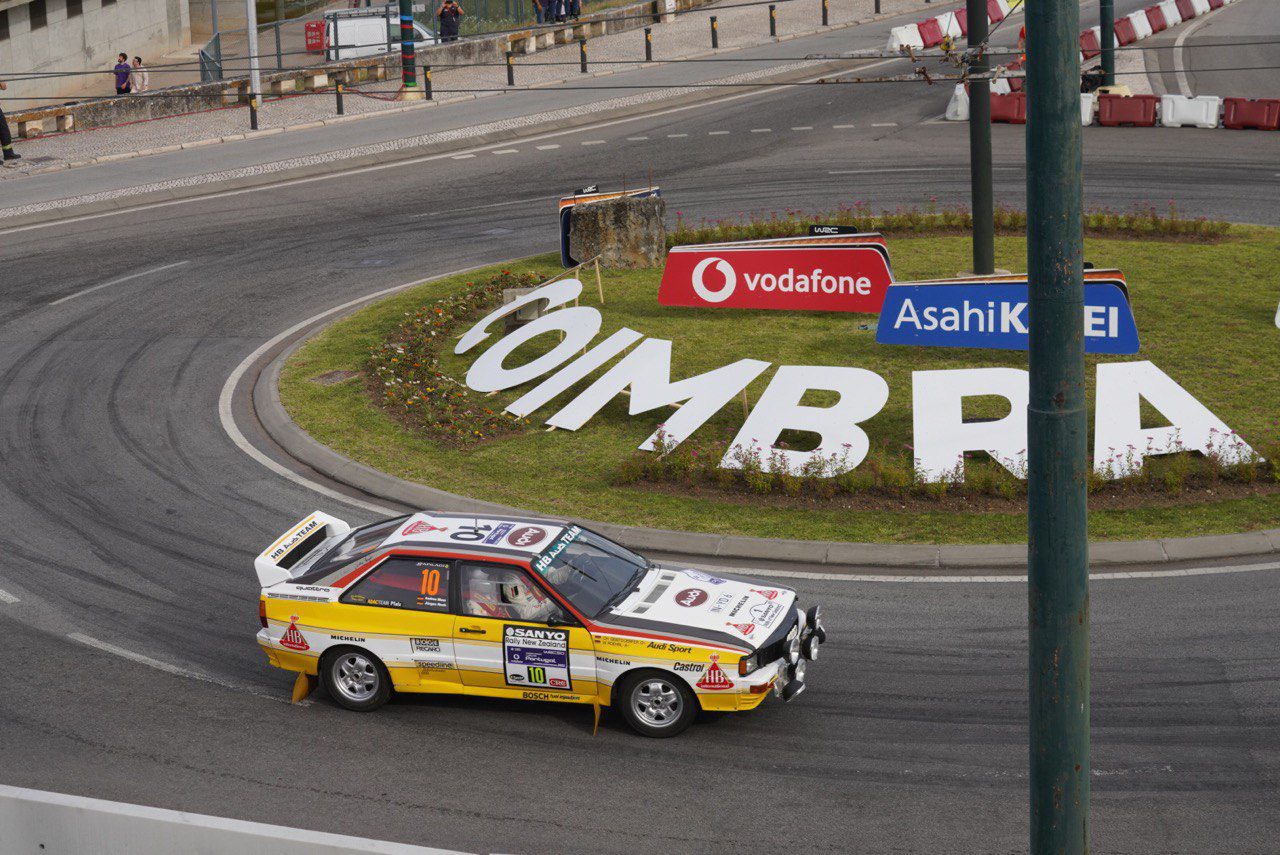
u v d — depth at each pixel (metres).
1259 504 29.22
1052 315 11.20
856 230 41.53
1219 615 24.23
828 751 20.08
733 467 31.83
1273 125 64.75
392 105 78.00
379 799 19.02
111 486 32.38
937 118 69.38
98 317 45.72
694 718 20.73
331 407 37.31
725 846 17.75
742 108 74.00
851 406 32.38
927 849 17.56
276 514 30.69
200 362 41.38
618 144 67.88
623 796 19.00
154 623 25.19
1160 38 87.19
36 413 37.44
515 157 66.38
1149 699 21.30
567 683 20.70
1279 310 39.09
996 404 35.62
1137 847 17.47
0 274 50.75
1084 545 11.62
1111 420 31.44
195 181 63.00
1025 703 21.39
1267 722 20.50
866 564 27.33
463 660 21.05
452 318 44.16
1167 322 40.75
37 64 88.31
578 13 94.38
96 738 20.92
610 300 45.09
